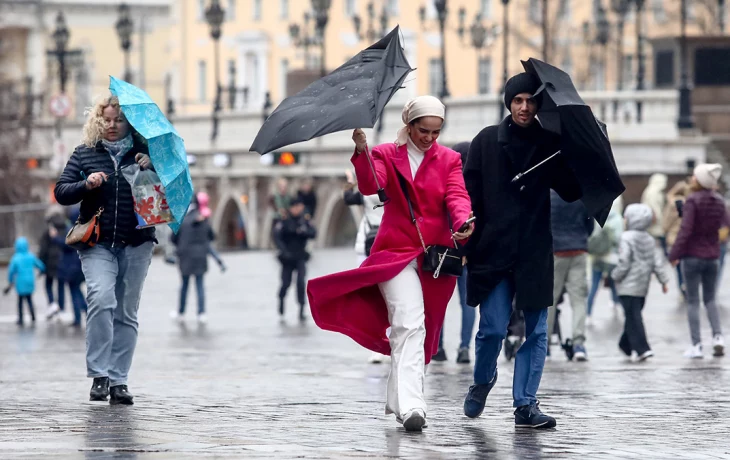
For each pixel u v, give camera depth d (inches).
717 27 5733.3
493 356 862.5
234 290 2615.7
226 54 7854.3
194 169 5226.4
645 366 1300.4
